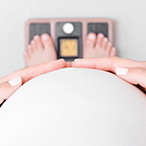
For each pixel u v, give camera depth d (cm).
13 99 18
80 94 16
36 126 14
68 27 78
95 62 28
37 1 82
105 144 13
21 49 84
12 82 25
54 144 13
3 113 17
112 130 14
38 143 14
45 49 79
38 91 17
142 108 16
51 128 14
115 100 16
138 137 14
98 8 83
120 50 85
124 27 84
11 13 82
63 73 19
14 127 15
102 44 80
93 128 14
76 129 14
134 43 85
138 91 20
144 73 24
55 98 16
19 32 83
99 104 15
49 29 79
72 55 80
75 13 83
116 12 83
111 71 30
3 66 84
